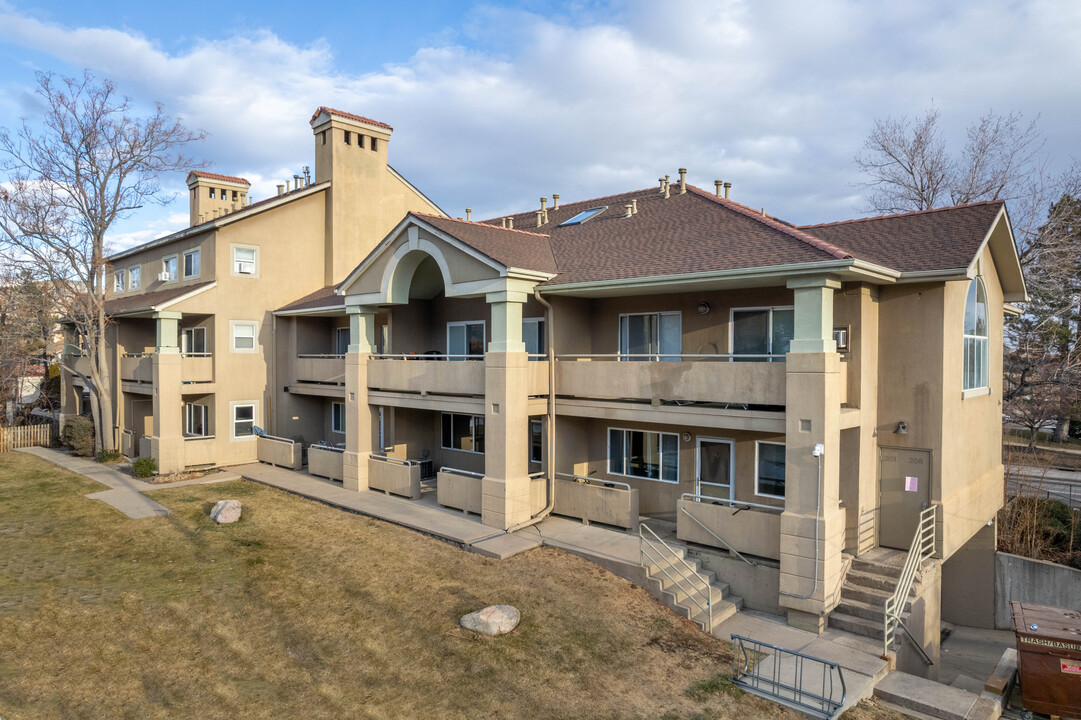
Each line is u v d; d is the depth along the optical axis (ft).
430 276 73.10
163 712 33.32
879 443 51.01
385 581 47.55
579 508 59.16
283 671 36.99
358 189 98.58
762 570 46.93
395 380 68.85
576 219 77.15
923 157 118.21
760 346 53.26
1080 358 100.17
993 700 37.42
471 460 76.54
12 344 129.90
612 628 41.70
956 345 51.16
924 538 48.24
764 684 36.78
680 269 49.65
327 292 91.50
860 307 47.83
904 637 42.55
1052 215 103.14
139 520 61.67
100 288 92.63
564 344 61.31
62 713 32.99
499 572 48.52
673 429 59.21
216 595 45.73
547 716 33.37
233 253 87.61
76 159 88.79
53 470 86.12
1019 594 63.57
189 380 84.33
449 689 35.29
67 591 46.06
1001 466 67.41
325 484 74.90
